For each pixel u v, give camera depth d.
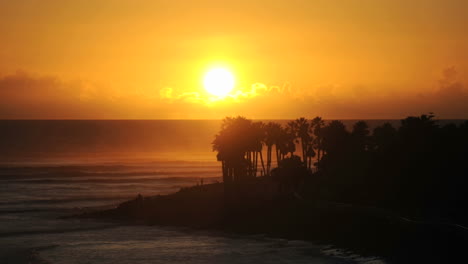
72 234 96.50
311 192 115.25
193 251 82.25
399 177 104.25
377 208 90.88
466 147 104.19
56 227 102.94
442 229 74.62
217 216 104.56
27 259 78.12
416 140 108.31
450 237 72.44
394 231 80.75
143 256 79.44
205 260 76.50
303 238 89.19
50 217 114.94
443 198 96.06
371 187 107.50
